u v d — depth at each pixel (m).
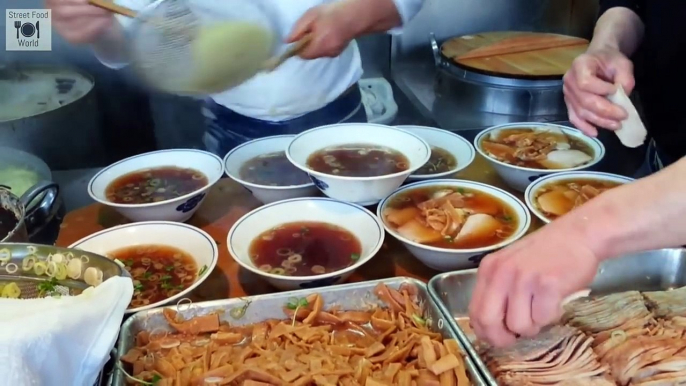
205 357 0.84
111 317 0.68
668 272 1.05
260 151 1.38
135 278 0.99
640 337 0.89
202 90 0.98
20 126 1.49
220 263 1.08
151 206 1.13
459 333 0.83
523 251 0.66
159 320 0.88
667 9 1.26
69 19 1.13
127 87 1.75
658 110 1.38
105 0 1.09
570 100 1.24
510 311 0.65
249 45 0.95
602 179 1.23
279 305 0.92
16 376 0.55
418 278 1.05
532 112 1.69
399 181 1.13
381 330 0.91
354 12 1.48
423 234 1.06
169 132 1.79
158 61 0.95
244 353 0.85
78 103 1.58
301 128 1.72
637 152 1.48
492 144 1.40
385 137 1.30
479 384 0.77
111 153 1.75
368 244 1.05
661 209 0.62
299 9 1.42
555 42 1.94
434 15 2.04
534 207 1.14
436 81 1.94
